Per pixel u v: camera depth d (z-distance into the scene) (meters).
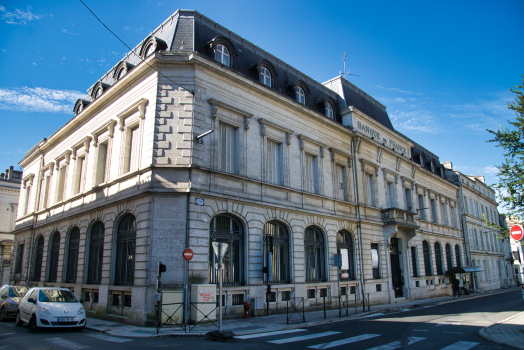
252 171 18.77
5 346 10.38
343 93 28.27
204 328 13.69
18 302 16.78
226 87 18.36
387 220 27.22
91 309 18.41
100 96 20.66
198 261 15.41
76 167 23.47
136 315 14.84
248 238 17.78
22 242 29.91
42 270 25.11
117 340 11.55
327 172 23.67
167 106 16.78
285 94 22.48
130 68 19.86
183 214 15.55
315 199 22.19
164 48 18.38
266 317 17.05
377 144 28.20
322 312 19.44
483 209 51.50
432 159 40.09
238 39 21.03
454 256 39.62
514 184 13.34
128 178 17.47
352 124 26.42
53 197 25.89
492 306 23.05
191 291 14.87
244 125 18.86
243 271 17.55
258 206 18.55
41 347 10.23
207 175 16.56
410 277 29.27
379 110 32.84
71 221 22.30
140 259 15.45
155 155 16.17
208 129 17.14
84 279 19.77
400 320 16.36
